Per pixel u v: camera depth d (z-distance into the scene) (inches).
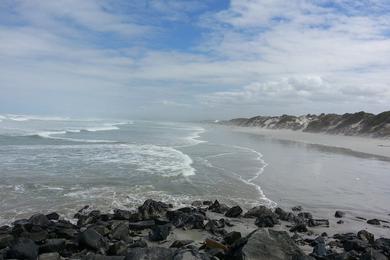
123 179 741.3
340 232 470.9
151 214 500.4
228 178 799.7
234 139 2090.3
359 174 914.1
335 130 2800.2
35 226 418.3
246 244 338.3
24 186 649.0
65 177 735.1
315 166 1028.5
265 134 2723.9
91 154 1083.9
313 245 409.1
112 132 2212.1
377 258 340.5
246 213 529.3
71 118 3946.9
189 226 460.8
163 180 748.6
